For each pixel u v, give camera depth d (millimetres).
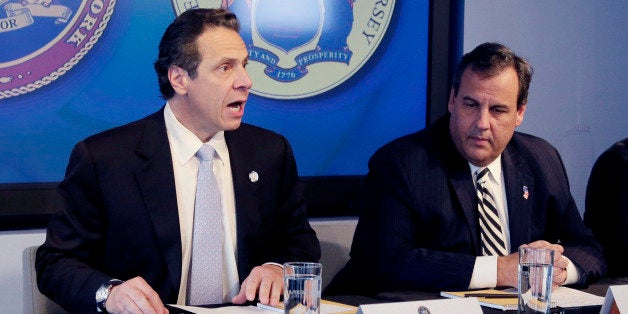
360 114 3125
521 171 2465
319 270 1592
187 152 2133
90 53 2732
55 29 2686
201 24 2066
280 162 2303
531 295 1674
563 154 3445
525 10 3346
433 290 2197
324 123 3076
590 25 3459
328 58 3068
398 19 3152
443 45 3217
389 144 2488
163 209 2080
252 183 2209
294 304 1562
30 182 2672
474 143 2305
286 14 3000
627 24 3512
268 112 2996
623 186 2582
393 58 3156
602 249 2426
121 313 1769
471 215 2357
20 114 2652
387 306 1560
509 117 2295
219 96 2064
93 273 1919
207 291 2084
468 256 2197
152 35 2812
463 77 2318
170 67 2086
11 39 2631
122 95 2785
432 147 2430
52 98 2691
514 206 2414
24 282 2129
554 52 3406
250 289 1878
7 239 2645
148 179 2096
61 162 2713
